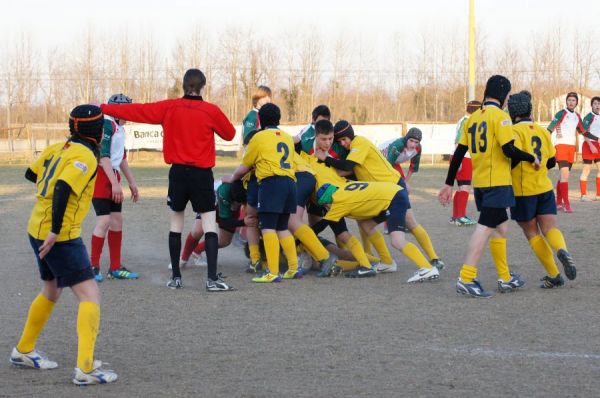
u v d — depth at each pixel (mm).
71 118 6160
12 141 50625
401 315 8258
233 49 60188
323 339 7289
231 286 10055
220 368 6367
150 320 8141
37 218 6117
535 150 9359
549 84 57938
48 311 6391
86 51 60344
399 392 5688
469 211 19188
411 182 28688
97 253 10492
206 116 9516
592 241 13469
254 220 10875
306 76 61719
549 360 6516
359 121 61938
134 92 60344
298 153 11453
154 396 5660
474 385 5840
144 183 28938
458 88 61031
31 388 5887
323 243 10914
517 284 9438
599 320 7945
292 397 5594
